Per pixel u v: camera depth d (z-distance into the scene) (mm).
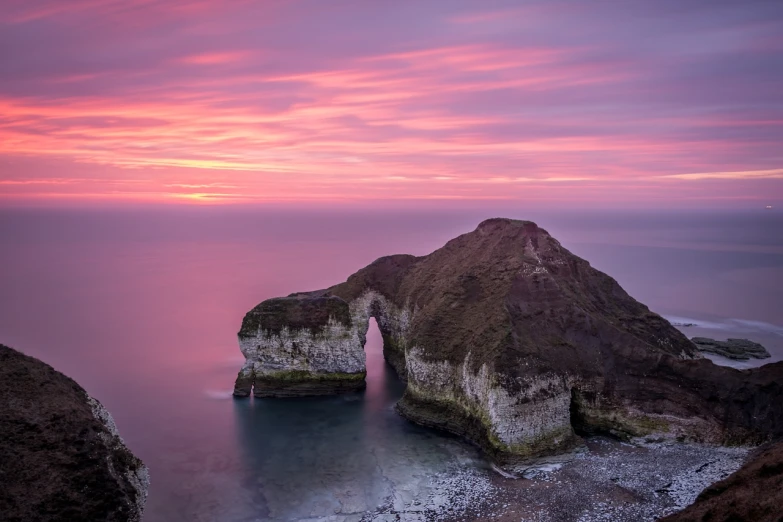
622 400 47250
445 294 58688
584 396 47688
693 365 48094
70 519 28312
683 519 31125
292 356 61344
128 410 56438
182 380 65625
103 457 31469
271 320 61656
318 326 61438
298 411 56656
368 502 39312
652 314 57812
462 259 64688
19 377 34031
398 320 68375
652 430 45812
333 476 43031
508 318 49906
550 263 58000
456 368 51438
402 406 54875
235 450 47594
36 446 30234
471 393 48875
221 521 37250
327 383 61219
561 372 47031
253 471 43938
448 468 43812
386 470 43719
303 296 69750
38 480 28906
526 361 46062
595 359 49250
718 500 31047
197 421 53969
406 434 50500
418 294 64875
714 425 44969
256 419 54531
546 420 45000
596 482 39781
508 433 44062
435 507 38281
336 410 56781
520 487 40094
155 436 50406
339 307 62219
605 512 35875
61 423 31891
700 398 46625
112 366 69938
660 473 40344
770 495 28938
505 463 43094
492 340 48875
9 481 28328
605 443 46156
